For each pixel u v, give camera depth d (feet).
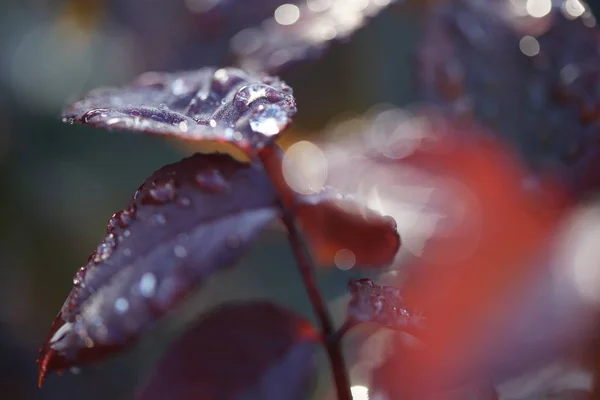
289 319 0.66
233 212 0.62
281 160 0.65
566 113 0.78
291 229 0.64
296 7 0.85
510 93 0.80
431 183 0.80
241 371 0.65
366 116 1.05
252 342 0.65
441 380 0.67
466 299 0.69
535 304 0.67
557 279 0.68
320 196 0.65
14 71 2.05
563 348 0.66
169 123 0.60
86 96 0.67
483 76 0.81
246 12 0.93
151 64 1.13
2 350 1.58
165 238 0.61
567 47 0.80
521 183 0.77
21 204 1.72
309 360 0.65
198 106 0.65
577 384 0.65
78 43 2.05
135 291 0.59
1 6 2.14
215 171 0.63
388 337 0.72
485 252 0.72
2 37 2.10
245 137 0.60
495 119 0.80
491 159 0.79
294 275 1.81
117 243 0.60
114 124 0.60
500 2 0.84
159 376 0.65
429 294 0.70
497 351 0.67
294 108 0.61
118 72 1.80
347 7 0.82
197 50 0.96
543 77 0.79
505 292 0.69
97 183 1.88
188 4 1.00
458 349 0.68
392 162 0.84
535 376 0.66
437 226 0.75
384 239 0.70
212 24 0.94
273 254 1.86
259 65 0.78
